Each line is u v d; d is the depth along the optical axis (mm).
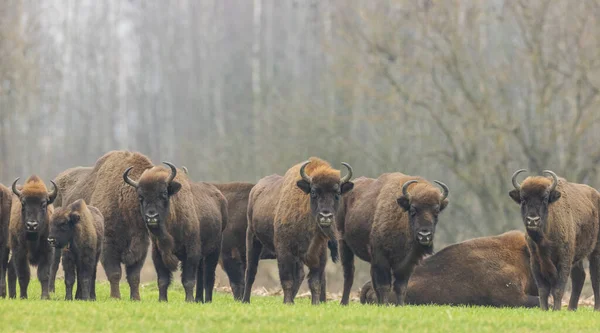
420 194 52688
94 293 58781
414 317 45375
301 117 152250
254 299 69375
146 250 59781
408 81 163000
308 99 185875
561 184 56250
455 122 148625
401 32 164125
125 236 59438
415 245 53688
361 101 174125
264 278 107125
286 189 55781
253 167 173875
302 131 148750
